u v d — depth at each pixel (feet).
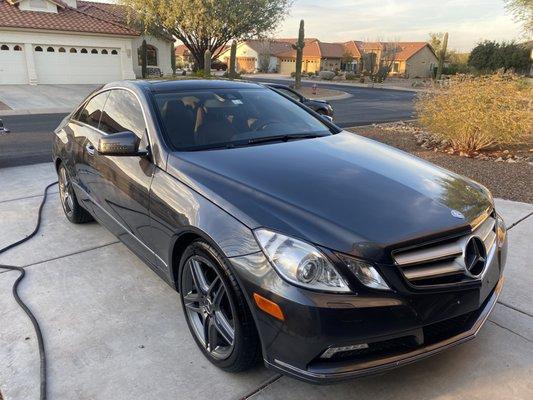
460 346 9.66
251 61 232.53
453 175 10.34
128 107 12.28
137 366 9.13
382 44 209.67
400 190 8.80
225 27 85.56
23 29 77.30
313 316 6.97
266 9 87.25
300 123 12.78
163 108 11.45
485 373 8.87
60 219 16.89
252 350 8.15
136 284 12.21
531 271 12.75
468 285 7.75
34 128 39.22
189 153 10.30
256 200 8.24
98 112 13.91
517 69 147.84
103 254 13.98
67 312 10.93
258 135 11.62
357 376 7.25
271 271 7.30
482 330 10.20
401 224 7.66
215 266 8.31
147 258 11.12
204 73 78.89
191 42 91.50
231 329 8.45
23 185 21.08
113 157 11.89
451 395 8.34
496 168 25.05
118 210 12.00
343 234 7.34
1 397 8.35
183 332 10.20
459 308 7.71
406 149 30.83
